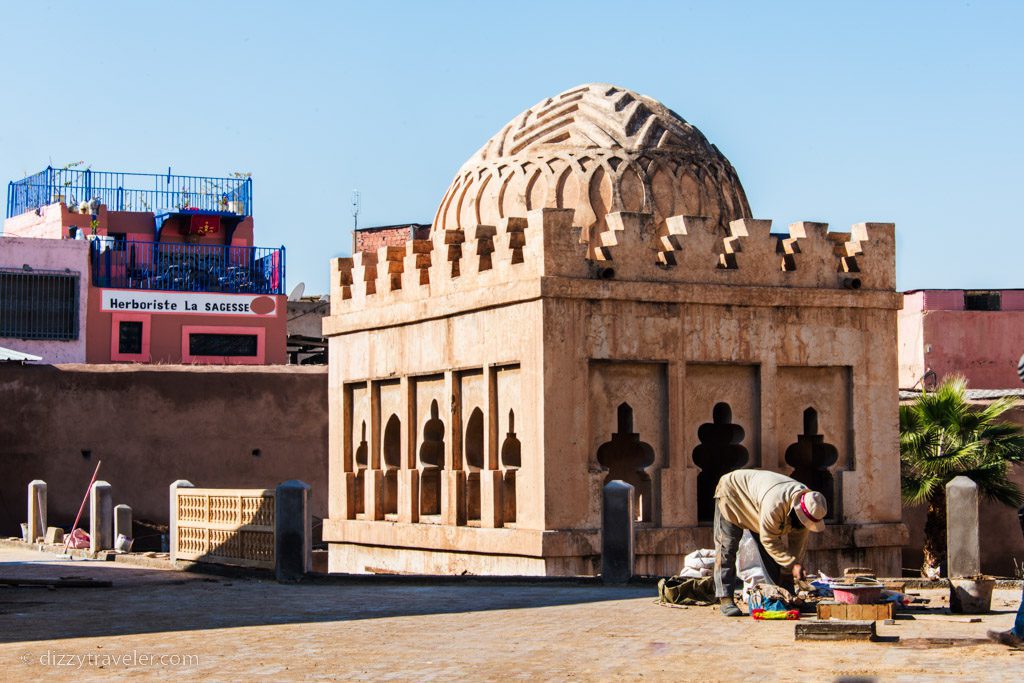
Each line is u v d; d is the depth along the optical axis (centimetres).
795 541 1138
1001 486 1984
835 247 1777
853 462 1744
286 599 1330
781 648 948
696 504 1659
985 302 3525
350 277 2009
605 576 1460
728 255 1708
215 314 3875
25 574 1664
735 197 1836
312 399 2630
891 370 1772
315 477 2620
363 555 1905
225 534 1655
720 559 1160
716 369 1681
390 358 1870
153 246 4156
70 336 3716
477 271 1694
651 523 1644
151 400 2548
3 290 3653
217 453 2577
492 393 1670
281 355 3934
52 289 3700
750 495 1134
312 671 890
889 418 1767
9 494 2469
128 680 871
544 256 1579
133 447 2534
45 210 4206
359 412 1955
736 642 982
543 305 1570
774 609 1112
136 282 3884
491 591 1390
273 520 1552
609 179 1725
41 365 2500
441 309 1745
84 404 2514
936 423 1995
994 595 1295
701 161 1802
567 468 1579
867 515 1744
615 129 1773
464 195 1831
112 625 1147
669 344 1644
